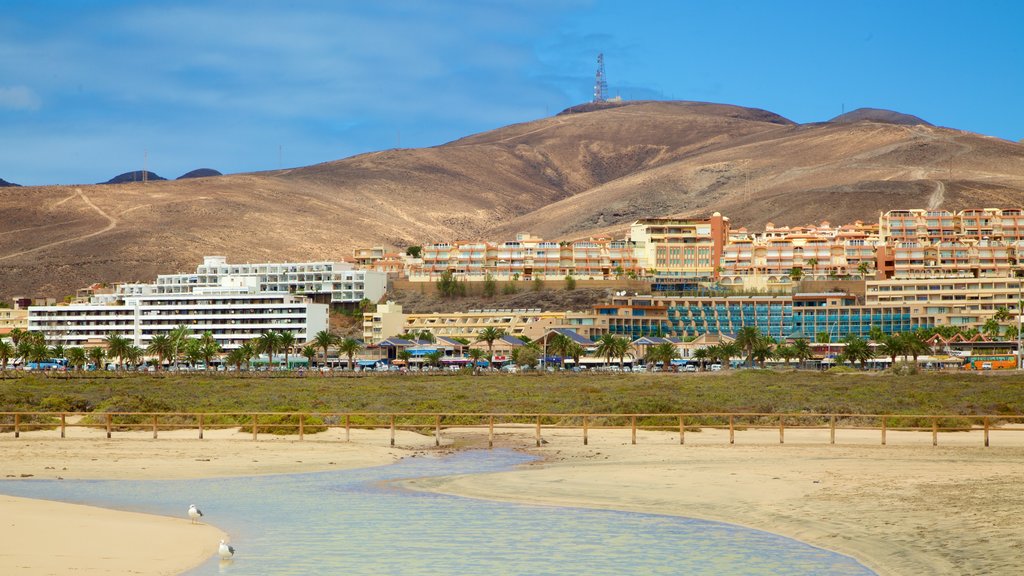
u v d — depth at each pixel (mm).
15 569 43844
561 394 178500
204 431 108062
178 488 71250
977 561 48500
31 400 150250
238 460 85375
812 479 71625
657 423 115938
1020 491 65375
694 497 65438
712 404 150250
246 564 48469
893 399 160375
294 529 56562
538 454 90625
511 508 62719
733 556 50594
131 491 69812
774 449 92000
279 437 103250
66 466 81312
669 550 51812
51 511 58188
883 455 87500
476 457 88688
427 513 61062
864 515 58750
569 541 53719
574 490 68562
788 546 52469
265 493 68688
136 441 97812
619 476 74312
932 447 93188
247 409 133750
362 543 53156
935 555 49781
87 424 110688
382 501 65312
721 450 91438
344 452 90875
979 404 148750
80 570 44469
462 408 140250
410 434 106812
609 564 49062
